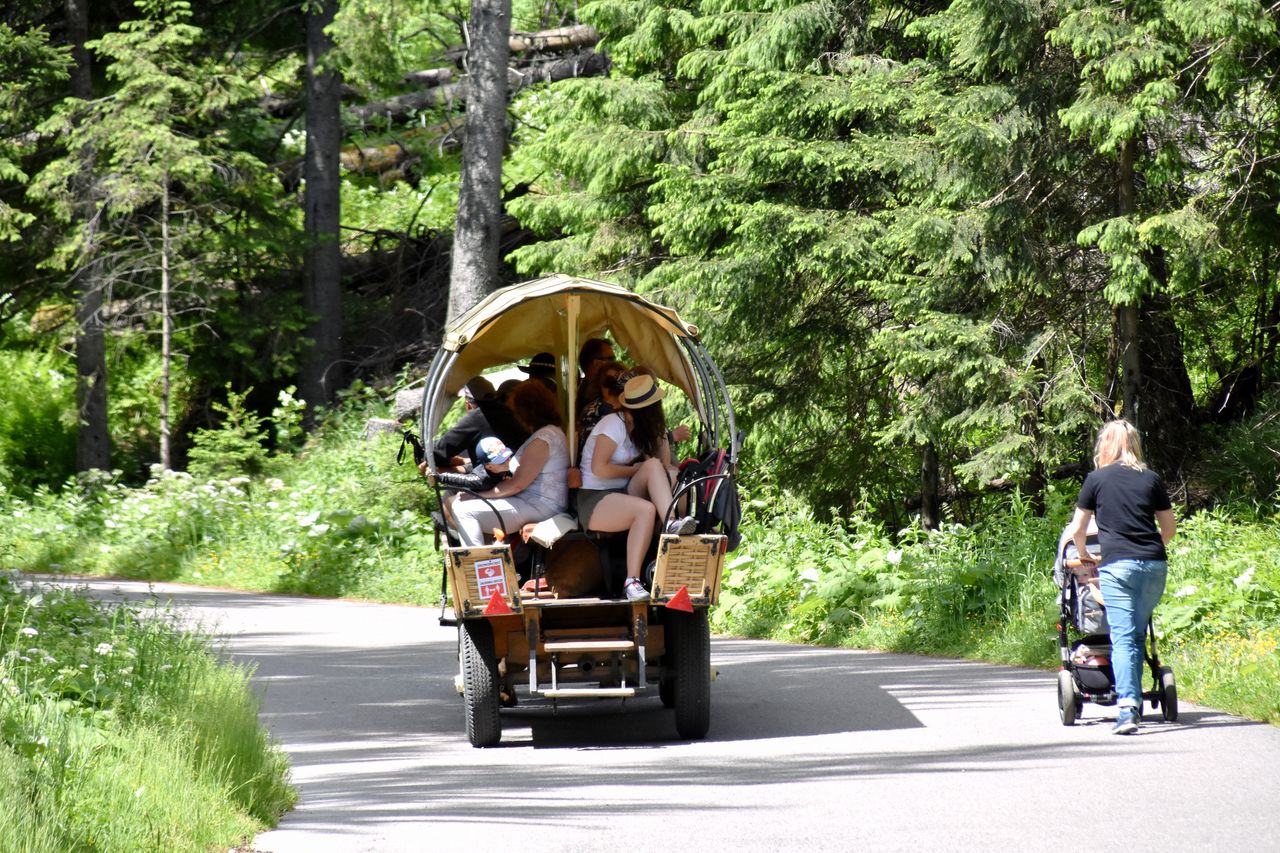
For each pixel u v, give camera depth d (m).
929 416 46.47
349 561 60.59
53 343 96.38
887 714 28.36
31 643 26.00
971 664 34.94
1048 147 44.25
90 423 90.75
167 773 18.88
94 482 85.19
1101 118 40.25
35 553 72.88
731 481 26.88
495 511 26.53
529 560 27.22
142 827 16.97
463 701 31.73
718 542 25.83
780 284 50.81
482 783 22.81
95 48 84.88
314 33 92.00
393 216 105.12
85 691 23.41
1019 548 39.84
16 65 83.31
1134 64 39.59
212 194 89.94
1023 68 44.97
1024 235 45.31
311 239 89.81
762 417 53.12
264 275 93.38
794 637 41.62
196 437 80.38
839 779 22.27
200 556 67.38
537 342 32.03
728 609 44.28
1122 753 23.34
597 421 27.11
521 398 27.75
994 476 45.41
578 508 26.77
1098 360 49.34
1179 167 41.62
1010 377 44.72
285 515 66.75
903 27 52.31
